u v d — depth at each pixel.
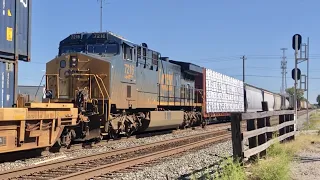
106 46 16.78
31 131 11.01
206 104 28.70
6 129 10.18
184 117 25.17
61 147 13.86
